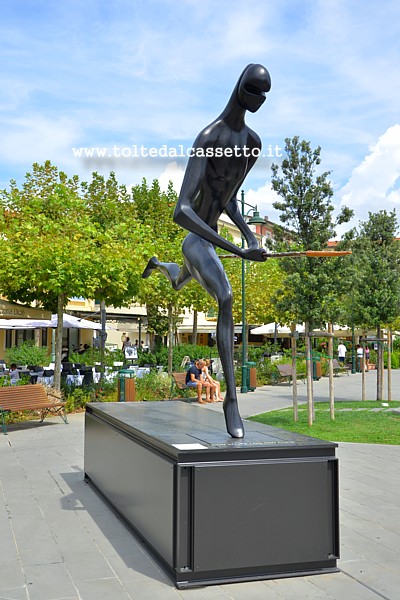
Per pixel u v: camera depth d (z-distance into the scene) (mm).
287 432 5156
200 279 5332
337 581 4344
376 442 10117
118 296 15070
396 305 15773
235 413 4945
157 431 5109
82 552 4879
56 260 12375
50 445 9781
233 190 5352
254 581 4336
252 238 5312
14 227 13953
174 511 4277
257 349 26516
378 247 16375
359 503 6434
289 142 11516
